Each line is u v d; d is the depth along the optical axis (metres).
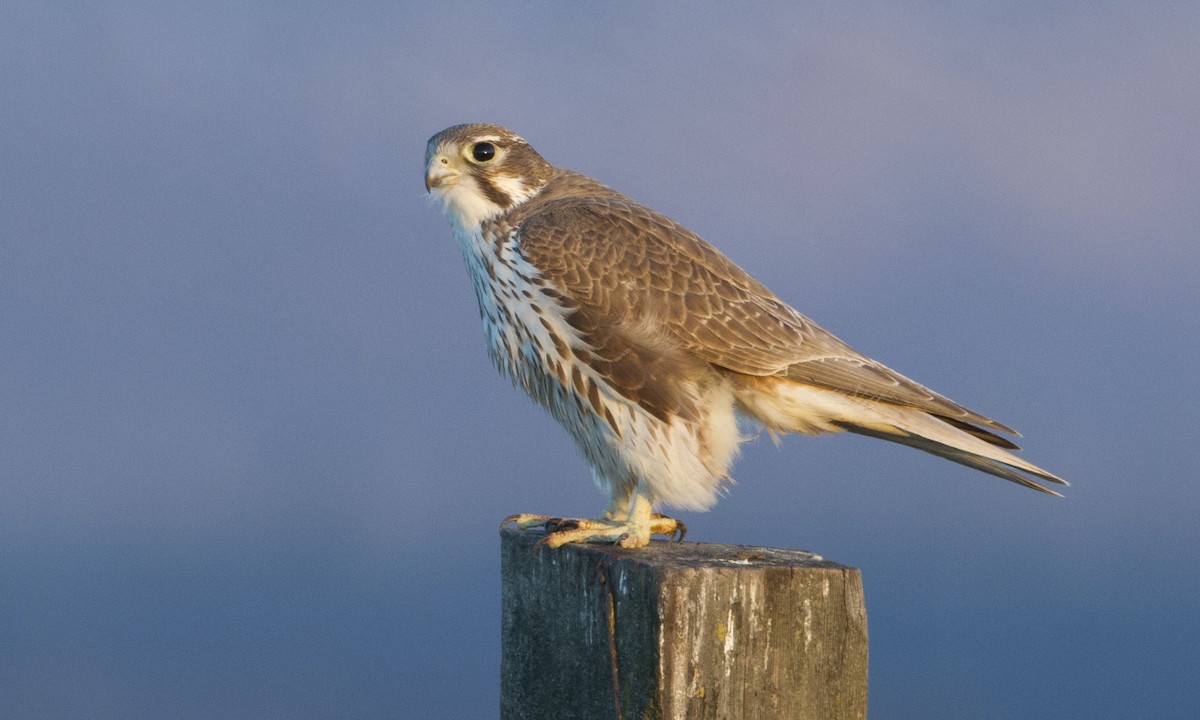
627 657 6.77
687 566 6.64
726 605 6.52
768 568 6.59
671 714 6.45
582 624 7.31
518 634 8.20
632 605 6.73
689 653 6.48
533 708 7.95
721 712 6.51
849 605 6.66
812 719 6.63
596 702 7.10
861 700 6.70
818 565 6.81
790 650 6.60
